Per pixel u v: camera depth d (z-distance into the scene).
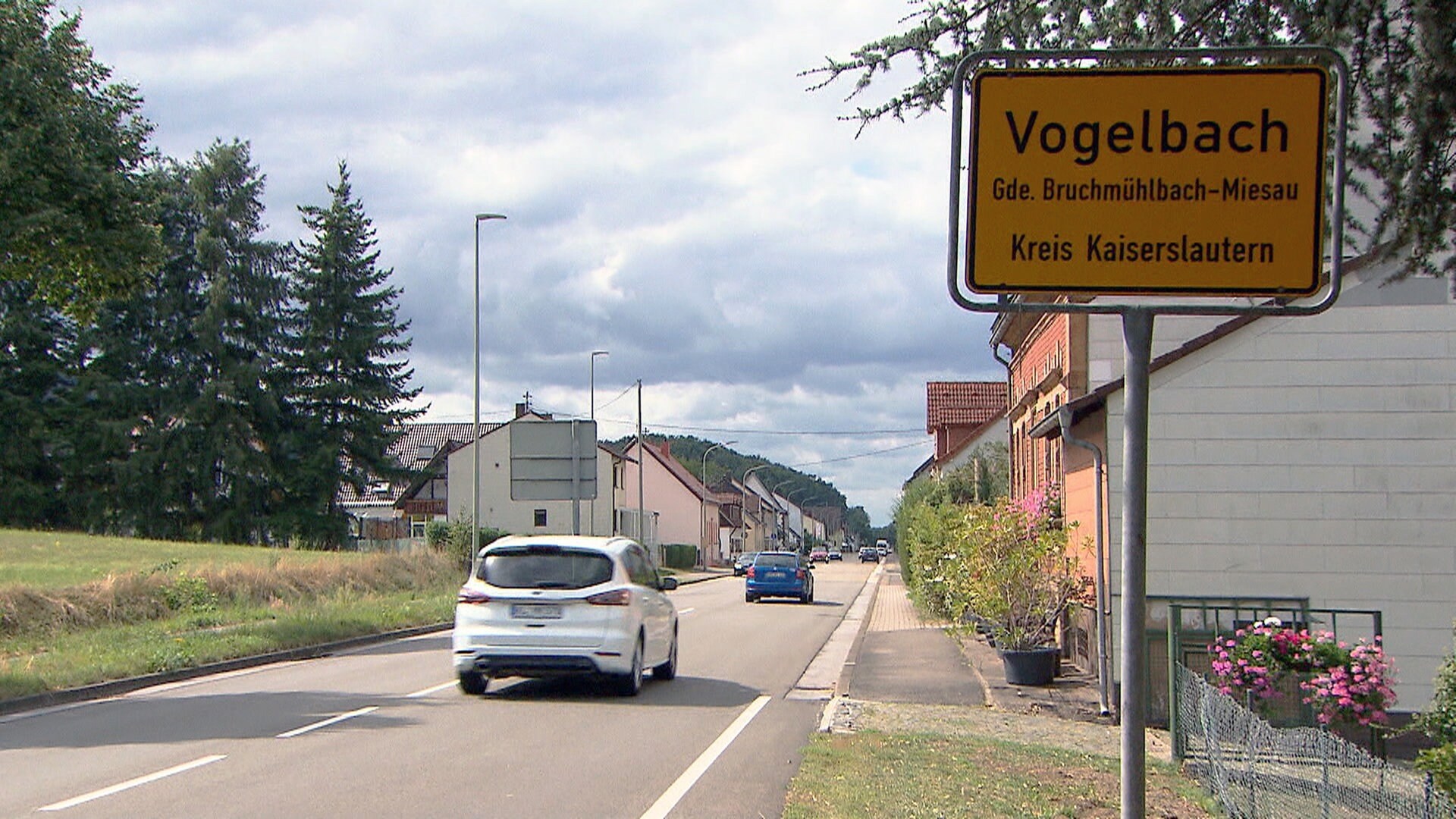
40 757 10.25
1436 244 6.00
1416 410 13.49
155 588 24.23
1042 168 4.26
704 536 87.81
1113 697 13.66
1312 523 13.52
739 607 36.12
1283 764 7.27
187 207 58.94
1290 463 13.59
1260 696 10.11
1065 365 19.80
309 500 59.31
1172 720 10.35
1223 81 4.20
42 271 22.70
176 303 59.06
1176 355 13.77
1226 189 4.21
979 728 12.30
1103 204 4.24
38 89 20.84
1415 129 5.79
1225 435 13.68
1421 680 13.20
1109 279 4.23
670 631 16.20
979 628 20.69
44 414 58.12
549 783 9.07
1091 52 4.27
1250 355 13.70
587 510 70.38
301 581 30.02
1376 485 13.47
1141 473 4.20
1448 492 13.38
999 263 4.27
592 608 13.98
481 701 13.89
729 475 127.06
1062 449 17.88
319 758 10.12
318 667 18.33
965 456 52.03
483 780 9.20
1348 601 13.39
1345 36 5.90
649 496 86.44
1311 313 4.18
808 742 10.95
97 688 15.09
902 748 10.54
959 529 17.55
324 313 61.16
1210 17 6.50
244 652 19.11
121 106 22.95
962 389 58.38
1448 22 5.57
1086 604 15.95
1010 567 15.82
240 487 57.88
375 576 33.56
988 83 4.29
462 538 41.12
